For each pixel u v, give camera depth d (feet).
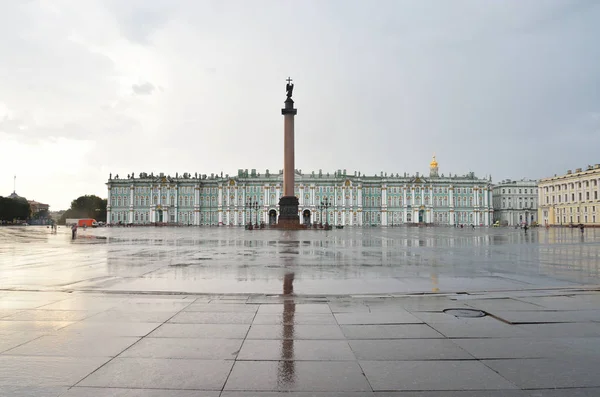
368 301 35.55
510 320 29.07
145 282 45.91
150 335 25.45
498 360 21.47
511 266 62.75
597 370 20.22
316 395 17.53
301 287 42.73
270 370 20.08
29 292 39.42
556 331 26.55
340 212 464.65
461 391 17.93
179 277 49.80
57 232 255.91
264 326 27.55
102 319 29.25
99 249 98.99
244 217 460.55
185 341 24.32
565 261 70.44
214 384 18.54
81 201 575.79
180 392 17.78
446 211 472.03
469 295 38.34
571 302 35.09
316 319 29.37
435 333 26.08
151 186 466.29
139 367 20.39
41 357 21.66
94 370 20.01
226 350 22.82
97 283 45.14
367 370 20.12
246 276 50.85
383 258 75.00
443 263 66.74
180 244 118.42
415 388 18.20
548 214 440.04
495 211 540.52
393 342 24.26
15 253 87.76
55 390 17.90
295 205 252.01
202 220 471.21
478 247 106.52
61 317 29.73
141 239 152.05
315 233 215.51
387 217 472.85
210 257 76.33
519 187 528.63
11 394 17.49
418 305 33.99
